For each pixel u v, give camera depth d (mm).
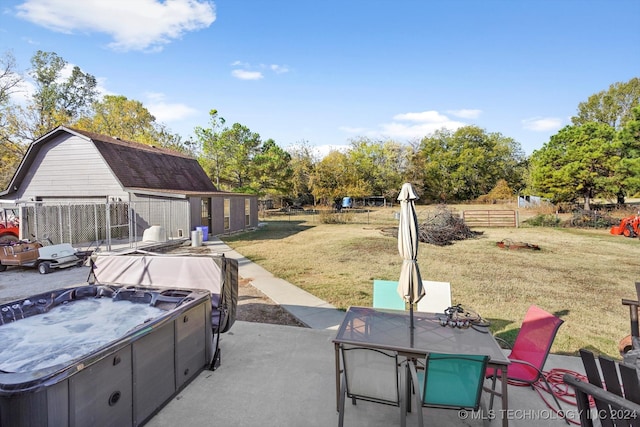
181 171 22797
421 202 45094
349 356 2982
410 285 3426
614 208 24922
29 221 13438
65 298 4887
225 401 3570
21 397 2158
